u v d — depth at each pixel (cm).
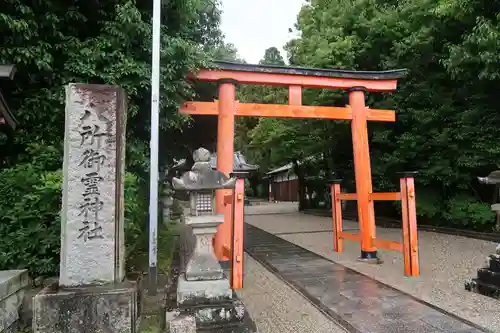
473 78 1016
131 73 587
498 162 1039
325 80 843
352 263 816
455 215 1156
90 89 415
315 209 2208
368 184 840
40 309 367
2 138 573
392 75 867
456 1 955
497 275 552
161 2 654
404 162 1252
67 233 399
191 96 730
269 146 1944
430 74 1184
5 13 541
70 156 405
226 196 698
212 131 1121
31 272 474
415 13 1134
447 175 1151
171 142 1103
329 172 1834
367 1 1301
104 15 620
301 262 835
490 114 1060
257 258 891
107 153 414
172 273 670
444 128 1141
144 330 411
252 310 521
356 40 1280
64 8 602
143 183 718
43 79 606
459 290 596
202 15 1037
